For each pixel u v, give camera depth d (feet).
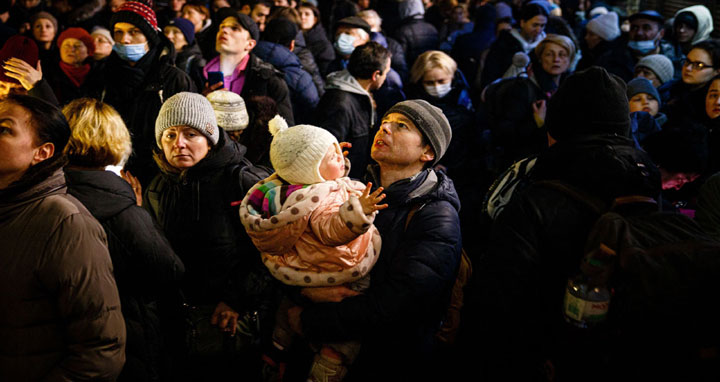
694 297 4.99
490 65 19.79
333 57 21.44
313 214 6.15
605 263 5.22
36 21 20.06
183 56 16.66
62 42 15.06
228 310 8.17
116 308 5.79
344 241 5.99
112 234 6.85
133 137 11.96
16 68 10.16
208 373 8.54
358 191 6.69
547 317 5.78
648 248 5.18
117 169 7.84
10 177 5.50
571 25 29.99
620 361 5.26
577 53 21.94
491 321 5.71
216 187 8.05
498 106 13.41
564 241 5.57
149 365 7.36
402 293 6.61
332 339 6.66
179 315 8.11
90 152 6.97
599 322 5.29
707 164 10.95
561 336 5.55
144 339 7.29
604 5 30.22
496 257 5.78
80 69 15.19
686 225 5.46
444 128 7.18
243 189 8.00
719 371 5.02
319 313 6.65
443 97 14.05
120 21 12.11
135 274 7.09
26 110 5.46
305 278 6.46
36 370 5.54
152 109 12.18
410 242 6.88
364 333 6.65
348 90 13.12
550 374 5.70
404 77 21.29
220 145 8.14
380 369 6.99
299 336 7.29
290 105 14.37
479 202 12.08
